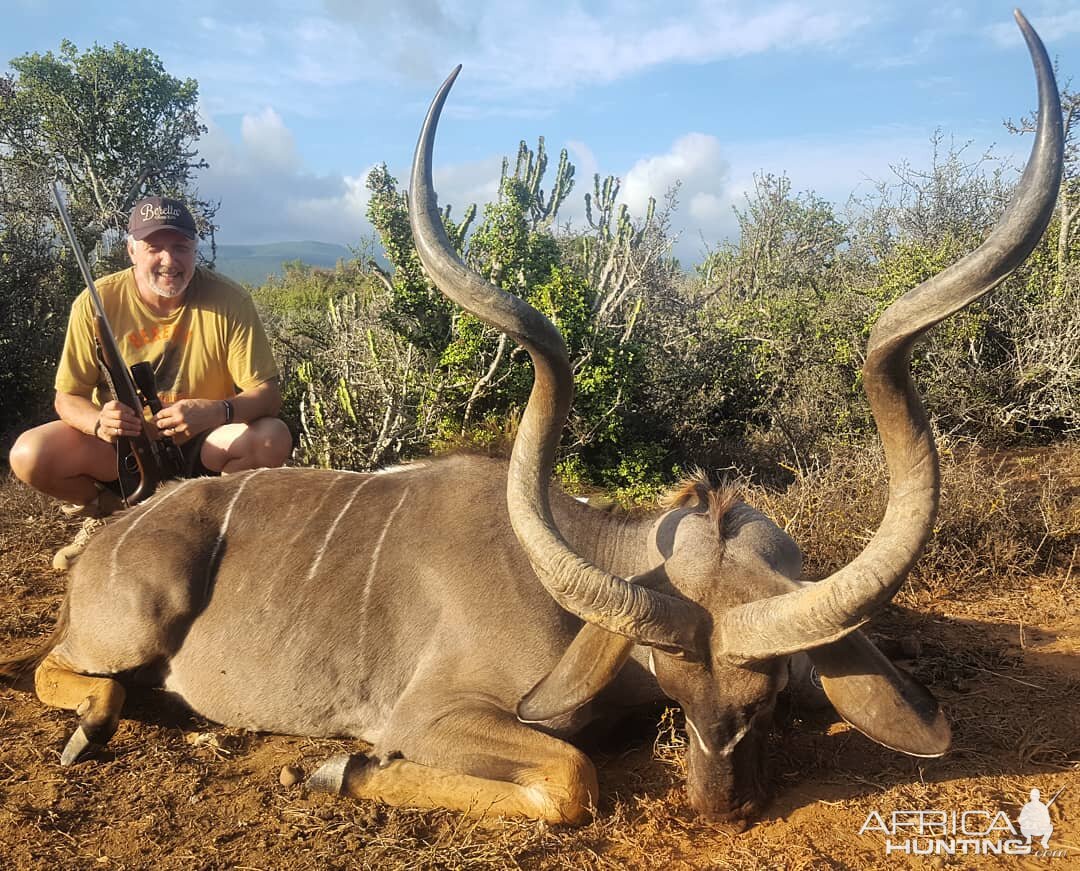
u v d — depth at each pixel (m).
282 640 3.60
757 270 15.80
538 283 8.52
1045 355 9.37
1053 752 3.34
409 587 3.54
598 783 3.14
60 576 5.48
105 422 4.48
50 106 19.53
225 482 3.99
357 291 13.41
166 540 3.76
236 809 3.15
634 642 2.80
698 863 2.78
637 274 9.84
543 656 3.31
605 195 12.35
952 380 9.48
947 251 9.84
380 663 3.53
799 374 9.68
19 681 4.08
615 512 3.74
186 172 21.28
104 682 3.65
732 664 2.73
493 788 3.07
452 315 8.05
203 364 5.00
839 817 2.99
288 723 3.63
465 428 7.32
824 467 7.52
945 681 3.96
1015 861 2.76
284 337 11.29
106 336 4.46
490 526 3.54
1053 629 4.54
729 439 9.31
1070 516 5.69
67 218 4.42
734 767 2.83
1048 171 2.10
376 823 3.04
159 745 3.59
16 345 11.28
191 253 4.80
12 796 3.21
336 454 7.38
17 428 10.77
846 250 14.79
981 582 5.20
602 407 7.89
